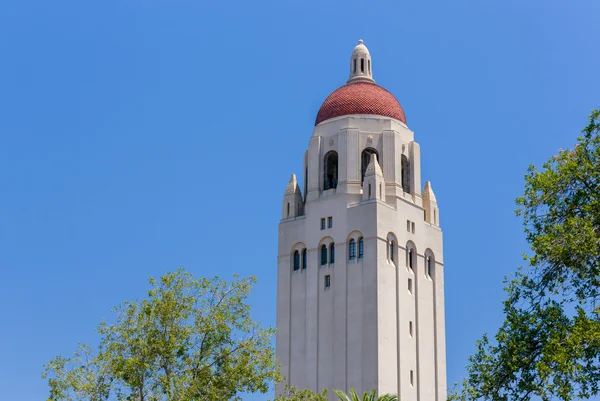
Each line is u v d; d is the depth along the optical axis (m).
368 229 122.19
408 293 125.12
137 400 75.31
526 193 66.94
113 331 76.81
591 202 64.12
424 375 124.12
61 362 75.75
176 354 76.56
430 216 133.75
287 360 125.12
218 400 75.62
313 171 130.88
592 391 59.53
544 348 61.03
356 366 118.38
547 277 63.84
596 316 62.16
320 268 125.81
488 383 63.38
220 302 79.56
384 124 130.88
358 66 139.00
